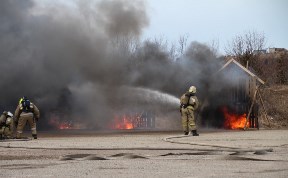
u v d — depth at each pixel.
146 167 10.28
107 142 18.03
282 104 36.16
